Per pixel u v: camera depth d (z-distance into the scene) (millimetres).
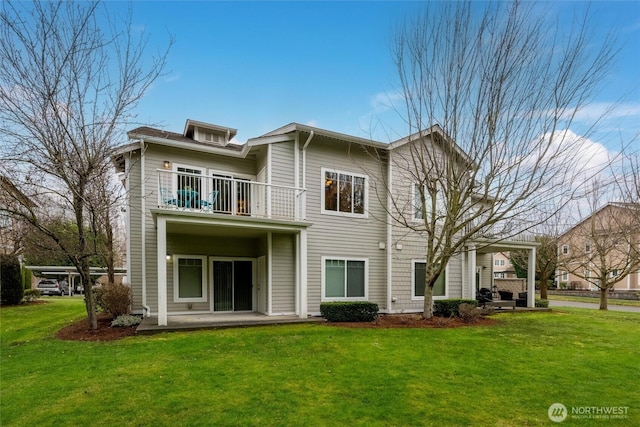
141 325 8805
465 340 8133
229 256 12156
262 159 11906
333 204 12117
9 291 15766
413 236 13180
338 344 7465
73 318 11367
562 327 10297
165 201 10641
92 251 9039
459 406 4508
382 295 12758
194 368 5750
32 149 8273
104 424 3934
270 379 5305
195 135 12539
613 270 17625
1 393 4758
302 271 10820
